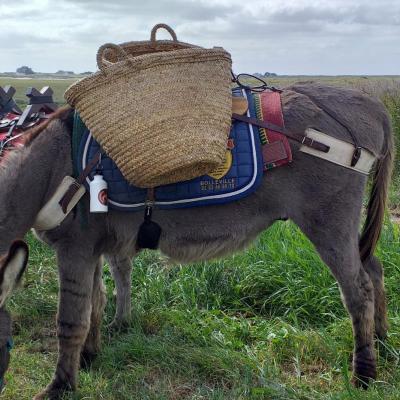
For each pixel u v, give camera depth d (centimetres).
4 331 174
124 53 190
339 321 247
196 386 213
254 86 222
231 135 202
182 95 187
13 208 202
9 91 325
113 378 220
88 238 209
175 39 216
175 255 216
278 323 251
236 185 201
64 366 210
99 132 188
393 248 293
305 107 206
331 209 205
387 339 226
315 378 216
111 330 259
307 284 271
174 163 183
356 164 204
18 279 165
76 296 209
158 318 263
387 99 577
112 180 203
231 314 270
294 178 205
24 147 209
